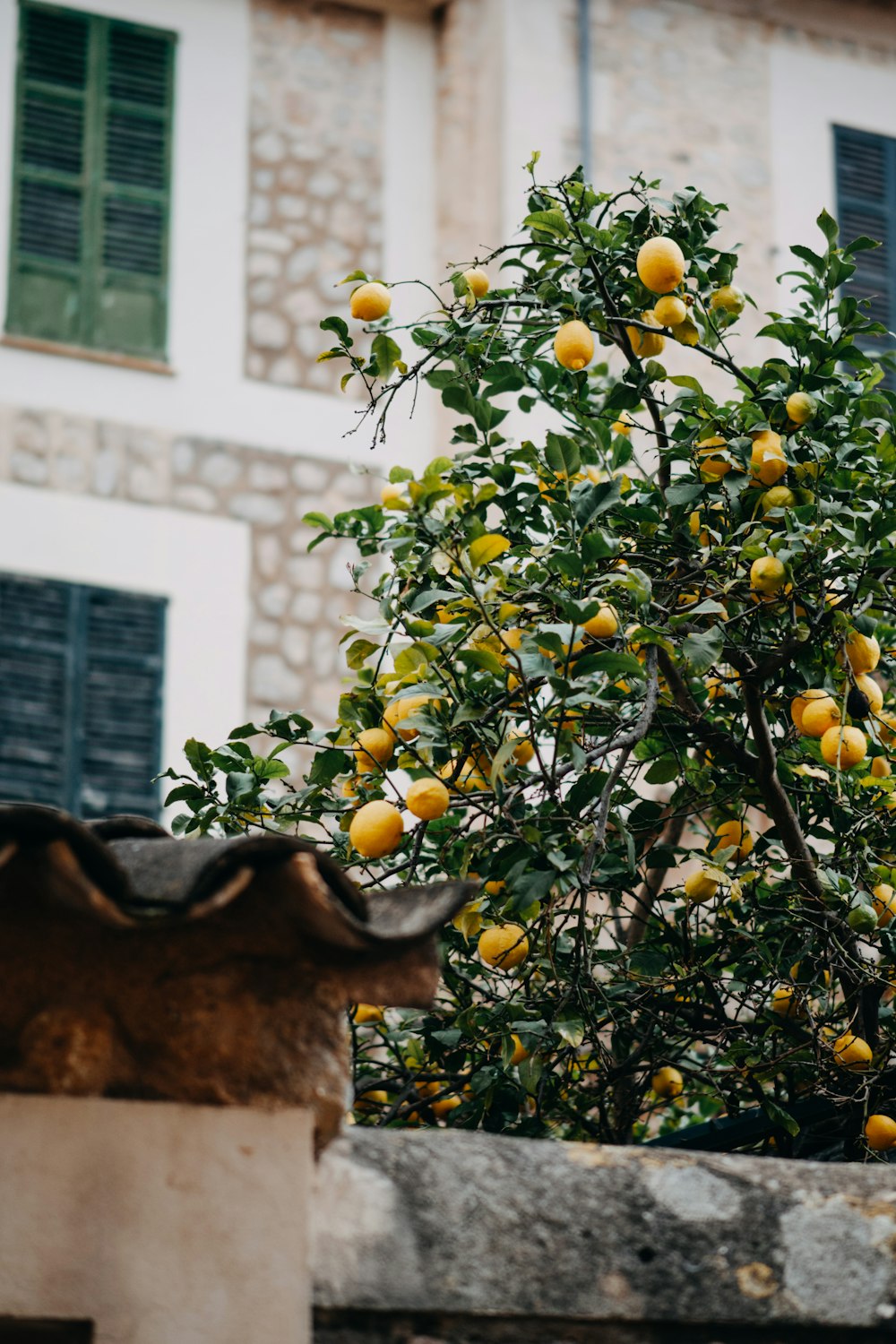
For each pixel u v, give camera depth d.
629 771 4.54
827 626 3.63
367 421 9.48
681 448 3.76
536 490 3.88
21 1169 2.20
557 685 3.13
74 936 2.28
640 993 3.82
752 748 4.06
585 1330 2.44
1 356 9.05
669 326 3.72
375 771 3.73
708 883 3.70
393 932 2.31
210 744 8.81
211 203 9.66
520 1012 3.52
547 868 3.31
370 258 9.81
